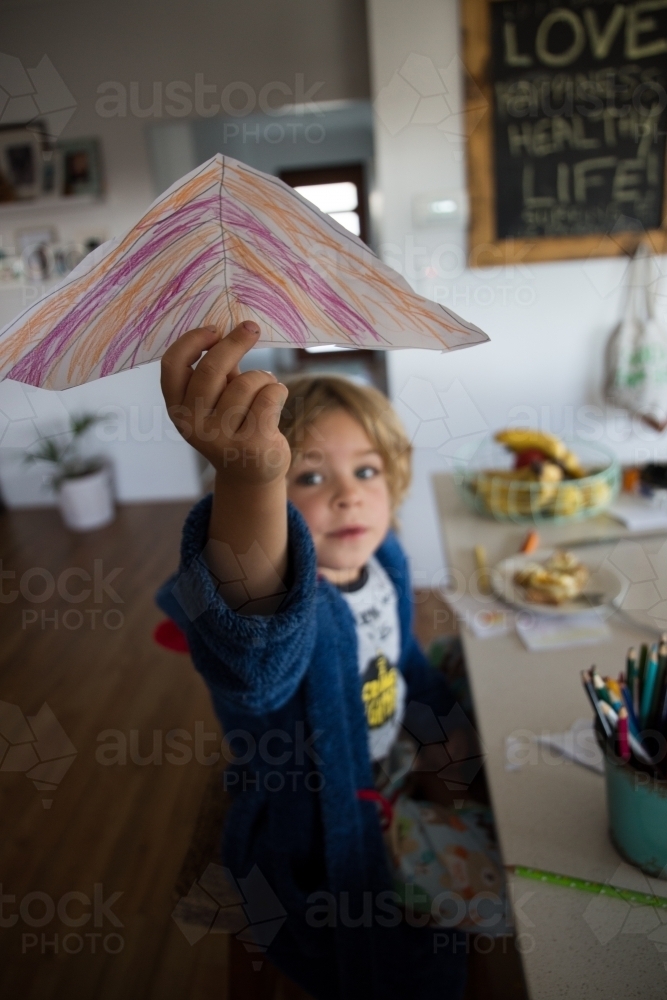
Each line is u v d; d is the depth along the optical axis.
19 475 2.54
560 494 0.97
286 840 0.54
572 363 1.24
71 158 2.07
